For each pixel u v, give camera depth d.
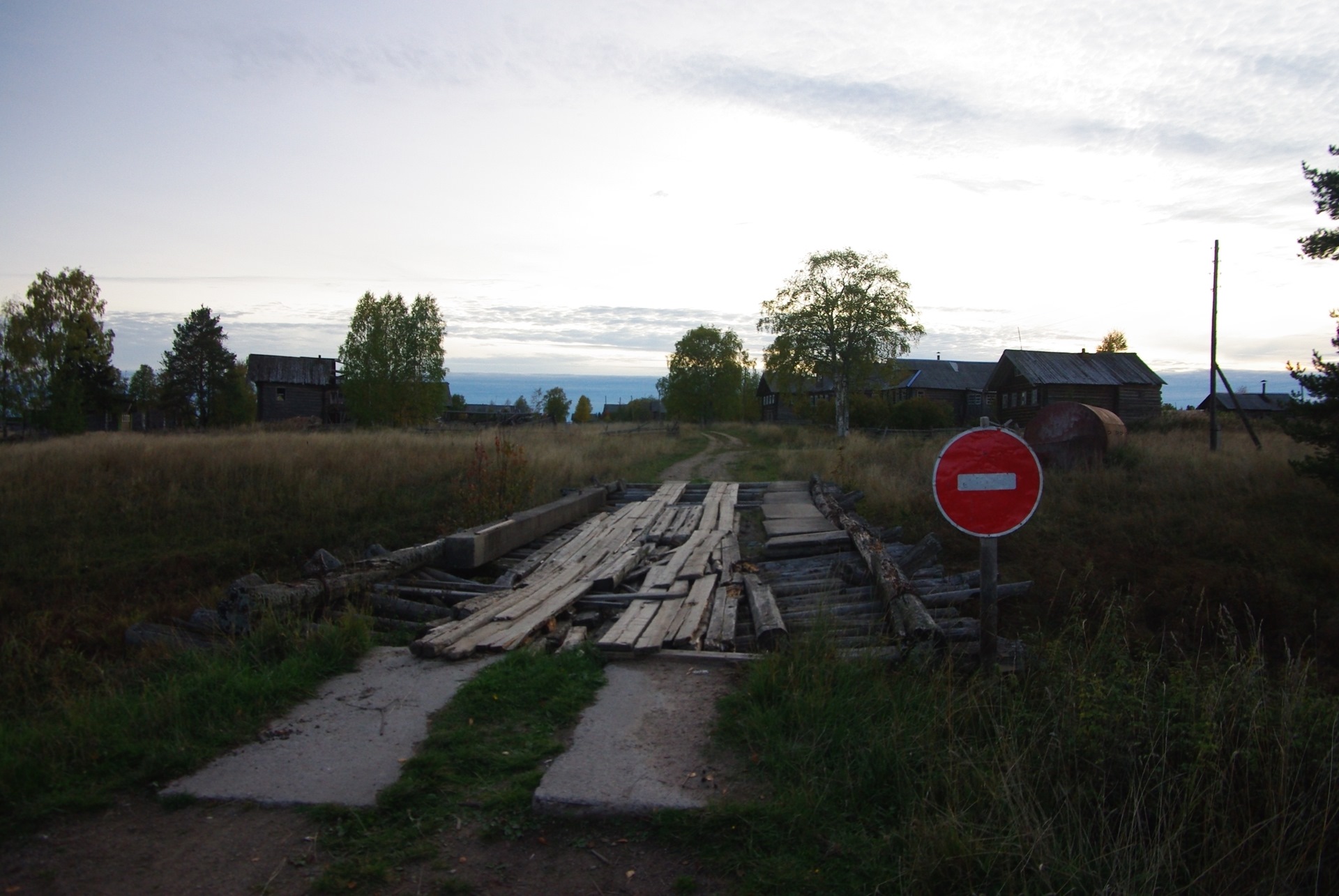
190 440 20.95
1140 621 8.75
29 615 10.33
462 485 14.81
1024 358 44.16
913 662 5.24
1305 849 3.17
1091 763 3.70
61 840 3.30
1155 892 3.00
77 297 45.03
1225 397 59.41
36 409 43.72
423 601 8.12
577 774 3.75
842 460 17.67
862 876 3.05
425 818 3.45
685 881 3.03
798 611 7.35
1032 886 2.95
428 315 47.38
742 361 72.56
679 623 6.41
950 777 3.56
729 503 14.41
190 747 4.05
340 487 15.45
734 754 4.00
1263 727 3.76
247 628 6.04
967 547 11.18
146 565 12.31
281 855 3.20
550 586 7.86
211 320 60.88
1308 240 12.41
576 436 30.69
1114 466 16.11
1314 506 11.77
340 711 4.64
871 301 41.50
